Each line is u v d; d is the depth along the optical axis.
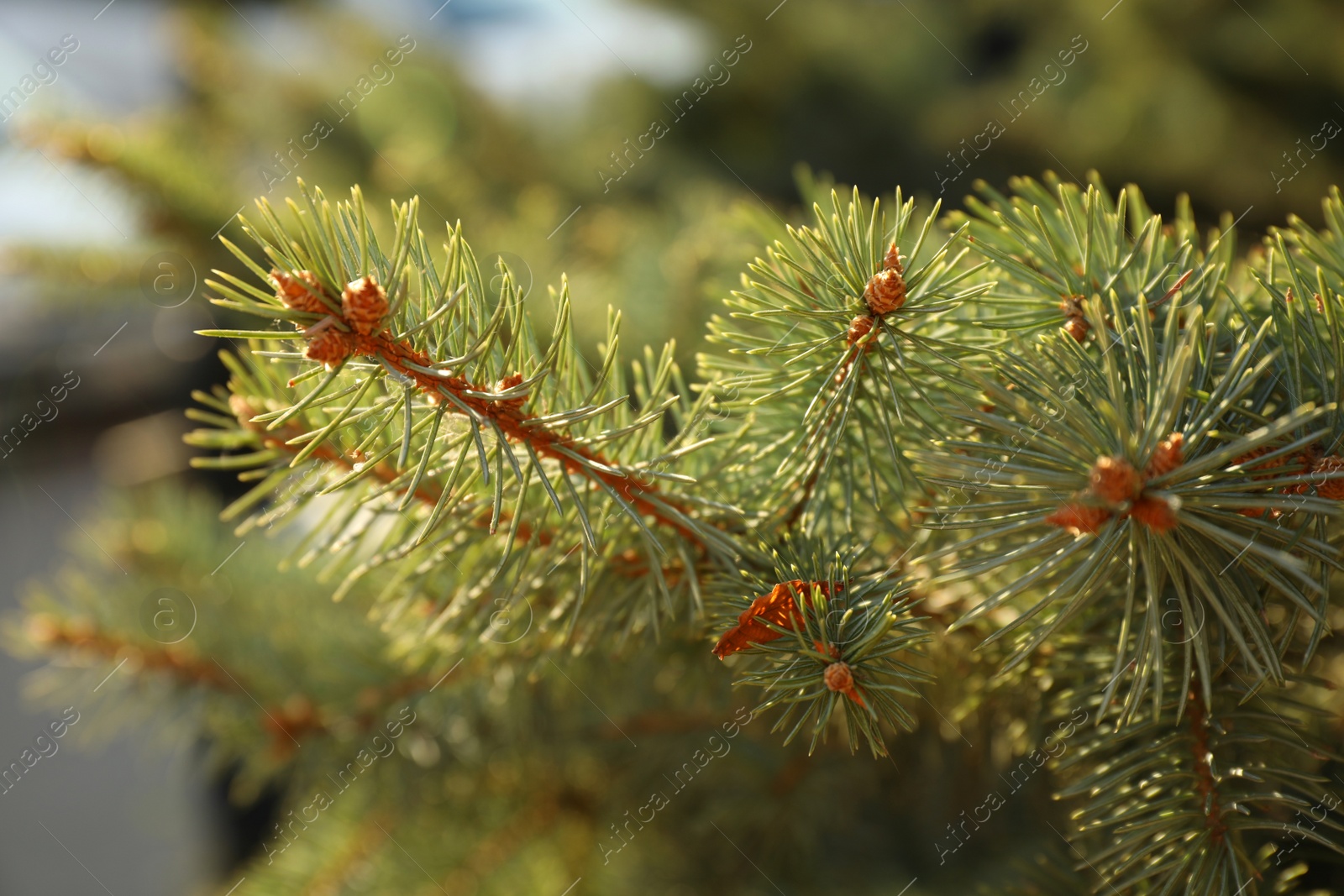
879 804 0.63
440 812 0.64
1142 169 1.71
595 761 0.62
